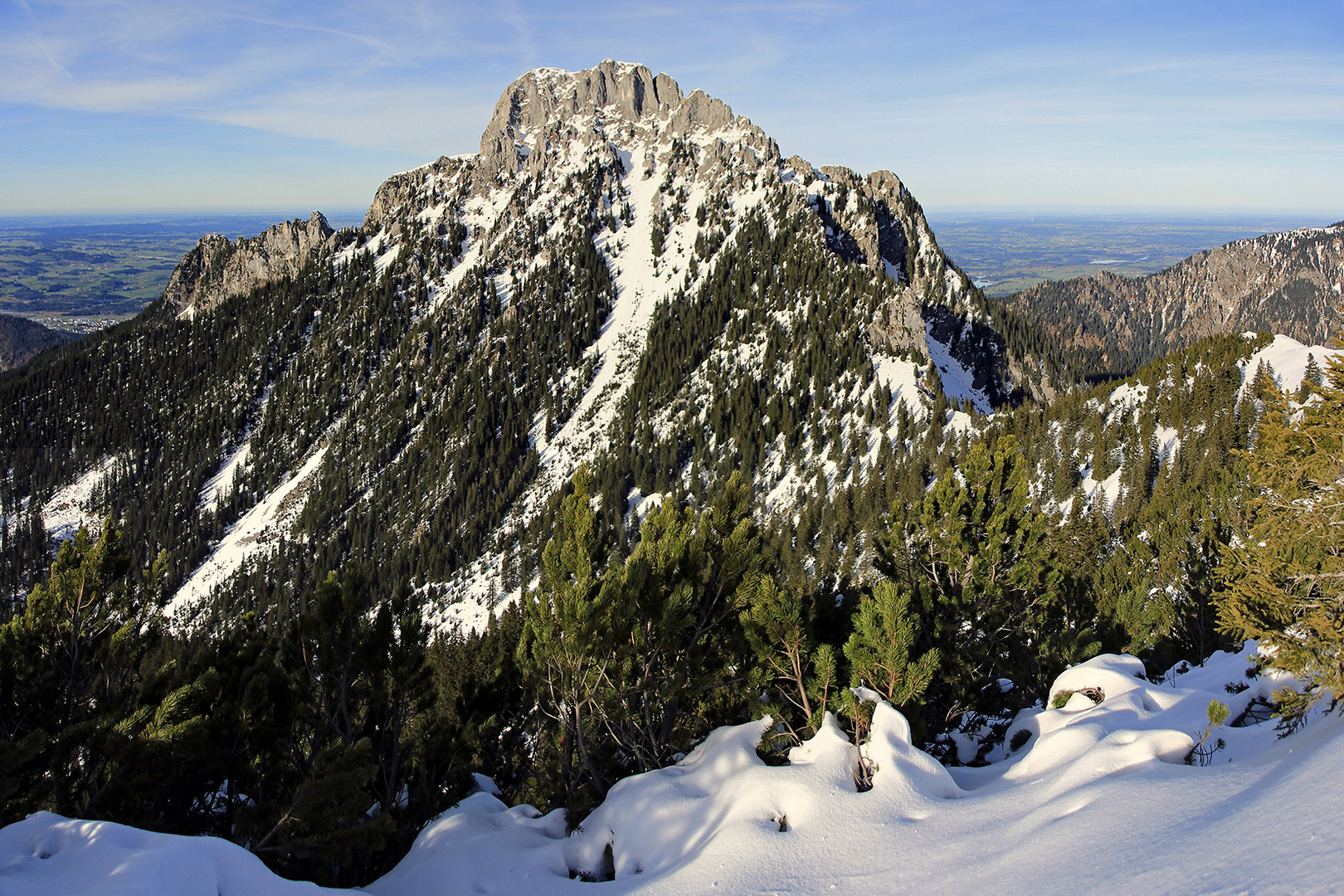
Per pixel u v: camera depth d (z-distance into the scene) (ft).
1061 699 38.91
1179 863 16.79
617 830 27.61
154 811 34.60
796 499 375.45
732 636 41.42
